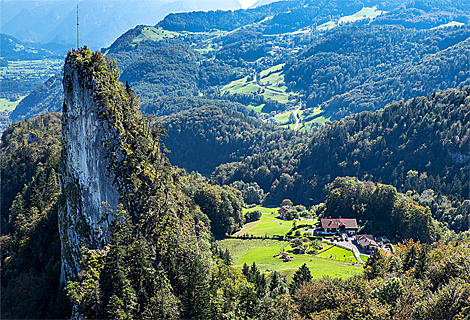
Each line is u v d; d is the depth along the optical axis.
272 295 87.19
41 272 105.38
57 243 108.62
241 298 78.88
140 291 72.94
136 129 90.88
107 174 82.50
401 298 70.75
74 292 71.50
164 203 89.75
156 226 85.19
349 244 141.88
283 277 104.75
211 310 74.12
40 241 114.56
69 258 85.38
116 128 83.81
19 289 100.75
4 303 97.81
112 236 80.69
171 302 71.75
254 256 136.12
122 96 89.25
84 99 83.62
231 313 75.19
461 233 150.12
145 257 76.56
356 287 79.19
